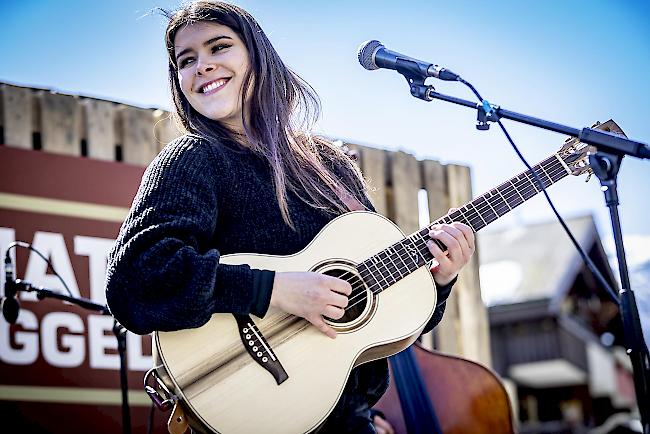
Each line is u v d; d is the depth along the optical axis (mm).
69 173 5621
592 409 19938
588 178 3969
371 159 6629
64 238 5527
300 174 3783
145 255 3344
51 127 5668
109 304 3404
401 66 3891
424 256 3771
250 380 3477
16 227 5418
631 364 3498
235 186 3625
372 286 3691
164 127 6020
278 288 3455
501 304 18906
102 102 5863
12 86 5613
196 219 3453
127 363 5602
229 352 3484
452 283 3824
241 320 3512
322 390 3510
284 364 3508
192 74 3791
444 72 3828
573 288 20203
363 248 3744
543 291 19047
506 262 20297
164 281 3318
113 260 3416
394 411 5297
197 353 3465
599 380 19891
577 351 19625
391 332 3646
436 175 6941
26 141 5582
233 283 3412
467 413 5469
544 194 3797
